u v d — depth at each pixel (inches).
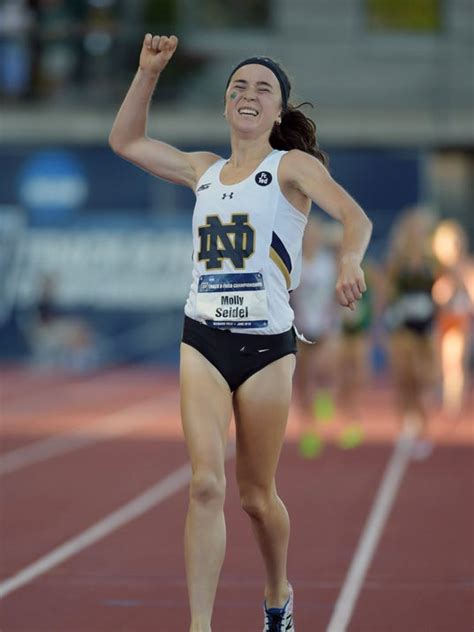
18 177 2952.8
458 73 3038.9
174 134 2984.7
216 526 555.2
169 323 2925.7
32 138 2974.9
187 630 672.4
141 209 2933.1
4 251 2957.7
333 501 1130.0
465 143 2997.0
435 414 1990.7
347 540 939.3
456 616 705.6
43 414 1993.1
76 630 671.1
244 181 576.7
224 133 2974.9
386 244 2883.9
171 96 2997.0
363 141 2999.5
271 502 592.1
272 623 608.7
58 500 1136.2
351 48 3058.6
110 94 2982.3
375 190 2908.5
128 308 2938.0
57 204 2950.3
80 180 2945.4
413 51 3051.2
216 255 575.8
